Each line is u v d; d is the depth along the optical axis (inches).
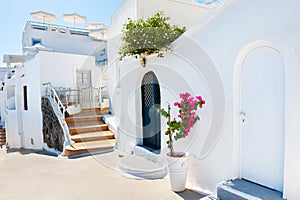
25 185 177.3
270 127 121.1
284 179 109.3
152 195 153.6
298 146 103.9
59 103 378.6
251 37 123.9
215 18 146.6
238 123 137.1
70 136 316.5
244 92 134.0
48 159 260.7
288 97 106.9
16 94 529.0
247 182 131.8
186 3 304.0
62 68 453.1
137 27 192.9
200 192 155.5
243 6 128.0
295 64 103.7
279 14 109.8
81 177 193.8
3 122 722.8
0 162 251.3
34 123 461.4
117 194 156.9
